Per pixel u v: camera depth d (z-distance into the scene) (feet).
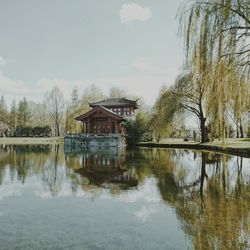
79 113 213.87
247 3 35.40
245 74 38.47
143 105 246.88
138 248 18.78
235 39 36.35
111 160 76.23
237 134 159.12
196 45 39.86
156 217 24.95
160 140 169.68
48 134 286.05
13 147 149.69
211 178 45.19
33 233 21.71
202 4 39.40
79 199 31.91
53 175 49.49
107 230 22.11
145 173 51.37
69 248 18.95
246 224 22.56
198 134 171.01
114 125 175.83
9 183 41.88
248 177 45.73
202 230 21.45
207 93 41.42
